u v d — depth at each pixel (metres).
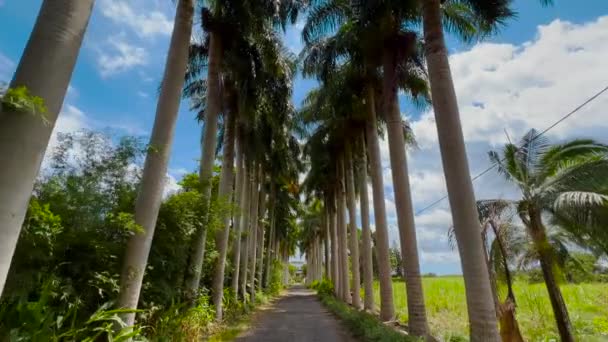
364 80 12.80
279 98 13.73
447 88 7.07
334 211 26.14
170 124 6.62
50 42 3.78
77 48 4.02
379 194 12.55
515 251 8.82
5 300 3.85
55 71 3.76
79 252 4.96
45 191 4.94
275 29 11.85
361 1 9.02
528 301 13.52
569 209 8.24
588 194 7.88
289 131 20.14
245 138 16.33
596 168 8.44
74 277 4.80
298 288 56.31
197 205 8.40
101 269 5.20
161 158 6.27
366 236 16.12
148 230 5.82
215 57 10.97
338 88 13.10
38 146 3.53
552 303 8.59
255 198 20.89
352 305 18.19
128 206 5.89
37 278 4.20
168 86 6.82
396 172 9.91
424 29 7.67
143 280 6.55
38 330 3.62
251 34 11.05
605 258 9.03
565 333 8.32
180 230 7.11
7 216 3.25
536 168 9.21
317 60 13.16
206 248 10.72
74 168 5.33
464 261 6.36
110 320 4.78
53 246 4.43
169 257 7.18
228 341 9.00
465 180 6.59
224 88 13.21
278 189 30.78
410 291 9.18
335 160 21.36
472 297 6.17
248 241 18.56
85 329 4.16
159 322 6.59
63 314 4.29
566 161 8.98
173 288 7.45
